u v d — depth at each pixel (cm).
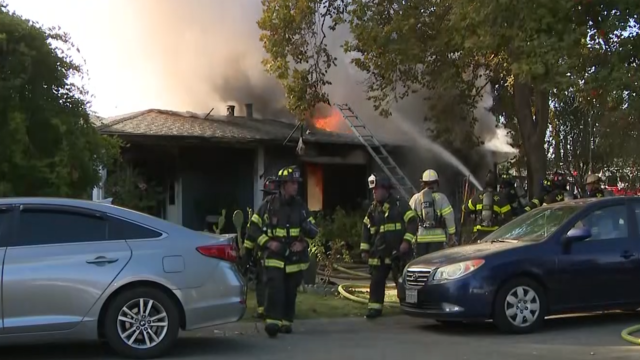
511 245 769
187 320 634
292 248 749
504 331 739
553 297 752
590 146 1948
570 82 1034
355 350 670
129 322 623
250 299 952
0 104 905
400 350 668
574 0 1047
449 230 967
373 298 860
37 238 615
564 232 771
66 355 653
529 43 1044
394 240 847
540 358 621
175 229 654
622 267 773
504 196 1141
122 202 1386
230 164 1609
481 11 1066
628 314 870
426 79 1534
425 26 1359
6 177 905
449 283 739
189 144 1467
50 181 921
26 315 597
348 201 1731
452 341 714
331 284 1106
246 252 773
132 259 626
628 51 1079
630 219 798
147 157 1525
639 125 1575
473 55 1355
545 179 1277
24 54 912
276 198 757
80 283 609
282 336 752
